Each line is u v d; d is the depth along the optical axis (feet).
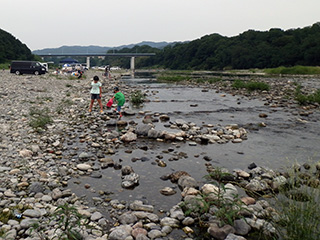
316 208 13.17
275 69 250.16
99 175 21.39
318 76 184.55
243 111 51.80
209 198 16.94
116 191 18.95
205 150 28.60
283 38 357.00
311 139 33.04
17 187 18.58
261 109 53.93
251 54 370.53
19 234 13.51
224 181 20.80
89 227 14.43
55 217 13.60
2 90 66.44
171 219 15.29
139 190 19.19
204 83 119.75
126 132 34.17
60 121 38.88
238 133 34.60
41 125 35.04
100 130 35.29
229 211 15.12
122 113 47.06
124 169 21.94
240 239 13.04
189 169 23.21
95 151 27.17
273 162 25.13
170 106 56.80
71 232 13.10
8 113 41.39
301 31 370.73
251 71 294.87
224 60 403.34
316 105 58.03
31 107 47.75
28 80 100.99
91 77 154.10
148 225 14.71
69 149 27.48
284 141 32.22
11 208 15.80
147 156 26.27
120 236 13.29
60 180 20.34
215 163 24.73
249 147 29.86
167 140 31.86
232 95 74.84
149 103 60.49
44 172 21.07
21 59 357.41
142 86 103.45
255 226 14.67
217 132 35.09
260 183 19.77
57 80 113.09
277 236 13.74
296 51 317.63
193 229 14.74
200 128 37.32
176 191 19.19
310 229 11.96
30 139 29.55
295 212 13.33
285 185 19.04
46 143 28.76
